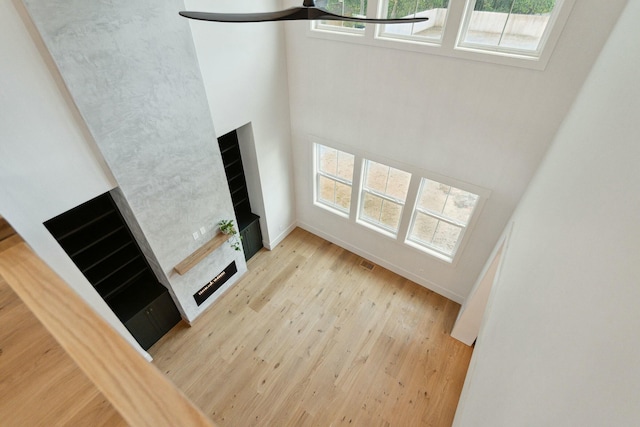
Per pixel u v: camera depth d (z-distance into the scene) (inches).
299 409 144.2
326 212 214.7
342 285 199.0
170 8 110.1
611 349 25.7
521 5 105.1
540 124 116.3
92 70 97.8
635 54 56.5
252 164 182.7
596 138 61.9
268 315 182.1
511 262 96.0
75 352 25.6
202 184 149.9
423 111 140.5
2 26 80.6
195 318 178.9
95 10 93.2
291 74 171.0
